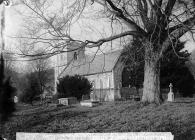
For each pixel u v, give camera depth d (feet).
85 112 70.18
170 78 163.43
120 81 203.21
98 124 55.62
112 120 57.98
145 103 75.61
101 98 191.42
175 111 64.39
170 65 158.92
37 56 68.54
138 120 57.16
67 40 66.23
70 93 143.84
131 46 75.72
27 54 62.75
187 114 59.67
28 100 117.19
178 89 168.66
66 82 145.48
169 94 115.55
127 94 190.29
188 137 47.26
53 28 63.93
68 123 58.34
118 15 68.64
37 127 57.06
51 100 147.74
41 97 145.18
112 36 72.33
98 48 72.64
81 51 74.23
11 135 51.16
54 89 217.97
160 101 77.30
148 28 71.46
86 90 147.23
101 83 217.36
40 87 144.25
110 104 81.82
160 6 66.74
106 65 214.28
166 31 71.67
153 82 77.51
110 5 66.95
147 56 74.43
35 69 148.66
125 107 72.33
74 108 81.46
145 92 78.79
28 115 69.31
